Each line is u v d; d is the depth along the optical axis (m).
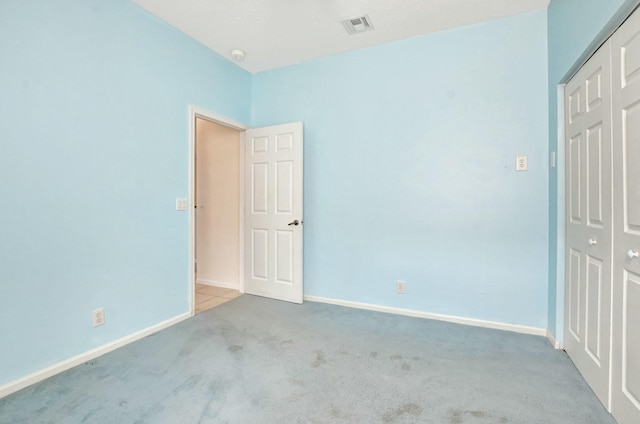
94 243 2.12
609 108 1.56
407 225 2.90
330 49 3.07
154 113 2.53
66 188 1.96
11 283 1.73
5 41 1.68
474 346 2.27
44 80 1.85
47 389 1.74
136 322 2.40
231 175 3.82
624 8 1.37
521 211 2.52
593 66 1.74
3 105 1.68
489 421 1.49
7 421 1.49
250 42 2.94
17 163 1.74
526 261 2.51
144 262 2.46
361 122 3.07
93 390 1.73
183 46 2.77
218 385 1.78
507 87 2.54
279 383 1.80
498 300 2.60
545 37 2.43
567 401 1.63
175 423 1.48
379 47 2.98
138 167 2.41
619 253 1.47
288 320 2.79
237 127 3.44
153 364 2.02
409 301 2.91
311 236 3.34
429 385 1.78
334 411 1.56
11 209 1.72
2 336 1.70
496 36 2.57
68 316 1.98
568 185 2.11
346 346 2.27
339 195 3.18
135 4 2.36
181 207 2.78
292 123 3.25
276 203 3.37
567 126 2.12
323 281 3.29
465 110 2.67
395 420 1.50
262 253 3.48
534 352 2.17
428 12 2.47
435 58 2.77
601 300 1.63
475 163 2.64
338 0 2.32
